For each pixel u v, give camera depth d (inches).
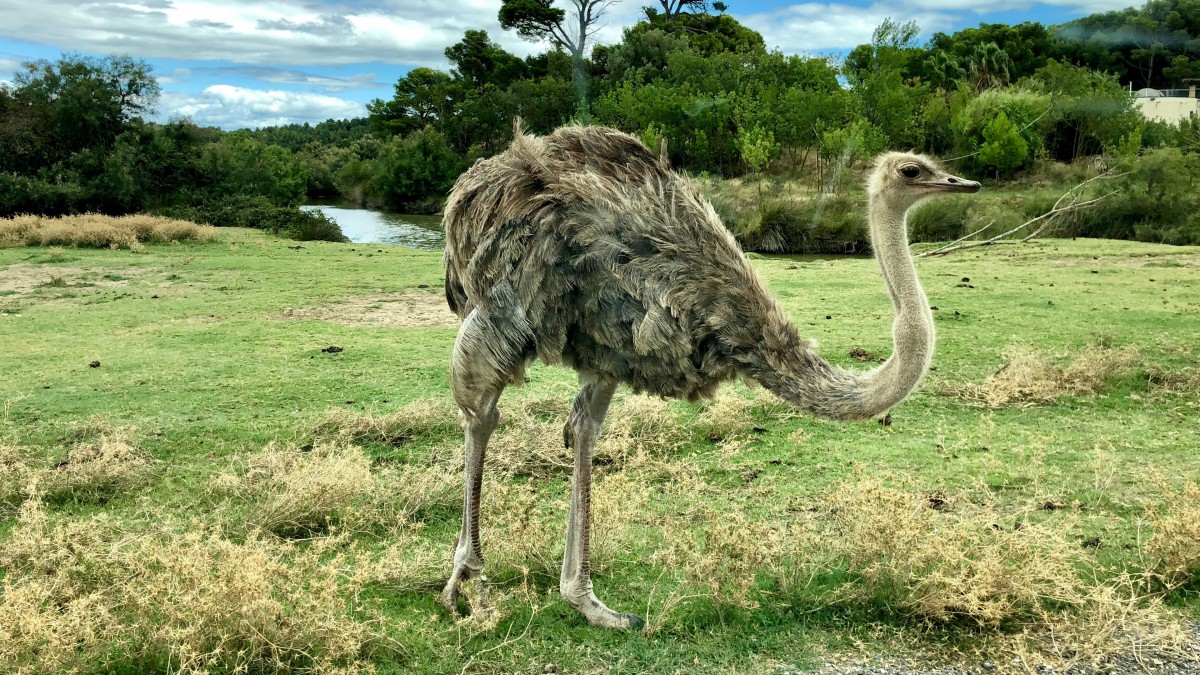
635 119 1374.3
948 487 199.9
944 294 446.9
